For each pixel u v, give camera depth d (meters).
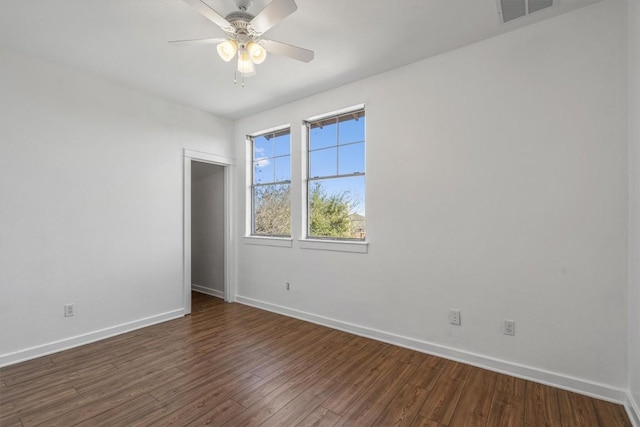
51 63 2.87
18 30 2.36
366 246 3.19
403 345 2.94
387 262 3.05
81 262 3.04
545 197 2.28
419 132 2.86
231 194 4.52
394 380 2.34
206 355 2.77
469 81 2.59
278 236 4.16
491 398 2.11
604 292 2.08
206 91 3.53
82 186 3.06
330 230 3.62
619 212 2.03
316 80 3.26
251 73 2.34
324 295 3.54
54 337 2.85
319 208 3.72
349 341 3.07
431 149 2.79
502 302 2.45
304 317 3.72
